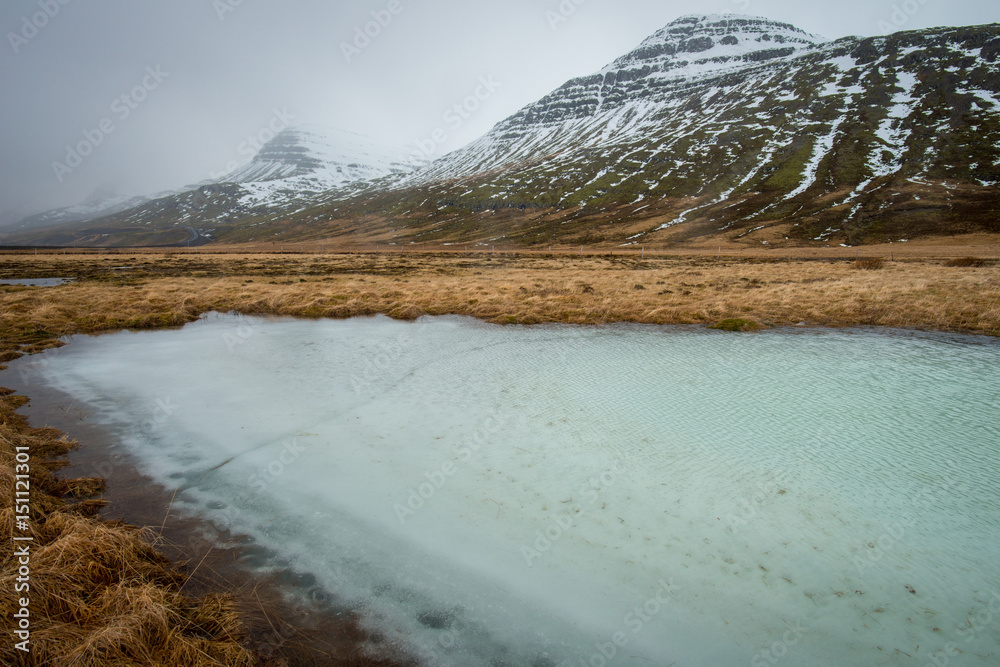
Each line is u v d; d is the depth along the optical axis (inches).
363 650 181.9
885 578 216.5
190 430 374.0
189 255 2906.0
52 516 234.8
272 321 822.5
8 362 557.9
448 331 732.7
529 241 4387.3
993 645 182.5
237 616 192.4
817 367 526.3
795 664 176.6
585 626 195.3
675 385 470.3
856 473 302.2
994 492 279.4
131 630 169.5
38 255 2810.0
